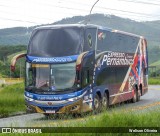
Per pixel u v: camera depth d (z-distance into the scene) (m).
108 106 26.14
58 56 22.36
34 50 22.97
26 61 23.02
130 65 30.98
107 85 25.91
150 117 14.78
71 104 21.92
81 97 22.09
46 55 22.56
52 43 22.70
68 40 22.55
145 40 35.88
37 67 22.66
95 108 23.84
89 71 23.06
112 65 26.91
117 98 27.81
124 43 29.66
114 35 27.48
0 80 97.69
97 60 24.23
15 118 23.77
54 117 22.52
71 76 22.08
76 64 21.95
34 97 22.48
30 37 23.39
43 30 23.22
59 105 22.03
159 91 50.97
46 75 22.42
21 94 37.44
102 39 25.20
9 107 28.23
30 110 22.69
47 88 22.25
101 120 13.73
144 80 35.09
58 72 22.27
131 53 31.34
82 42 22.55
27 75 22.91
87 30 23.17
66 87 22.06
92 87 23.45
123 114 14.48
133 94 31.72
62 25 23.11
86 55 22.58
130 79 30.95
